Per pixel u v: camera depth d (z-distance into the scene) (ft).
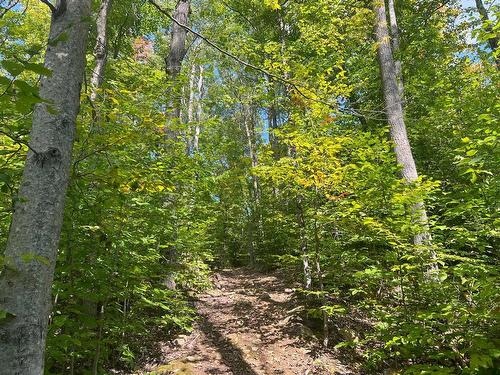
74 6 6.94
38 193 5.86
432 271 13.89
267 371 15.72
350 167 17.58
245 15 43.60
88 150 11.02
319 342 18.22
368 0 30.35
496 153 13.43
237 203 49.96
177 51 26.37
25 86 3.88
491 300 12.14
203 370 15.79
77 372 13.28
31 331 5.28
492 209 14.39
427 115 30.48
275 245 39.14
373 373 15.19
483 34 16.01
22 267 5.47
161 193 14.69
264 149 23.17
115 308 13.79
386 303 16.65
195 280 27.43
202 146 20.59
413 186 15.02
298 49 32.55
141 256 15.14
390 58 26.61
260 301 25.75
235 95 57.36
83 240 11.75
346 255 18.70
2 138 10.74
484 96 19.81
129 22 31.01
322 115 19.60
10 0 5.94
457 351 12.34
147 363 16.38
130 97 14.02
